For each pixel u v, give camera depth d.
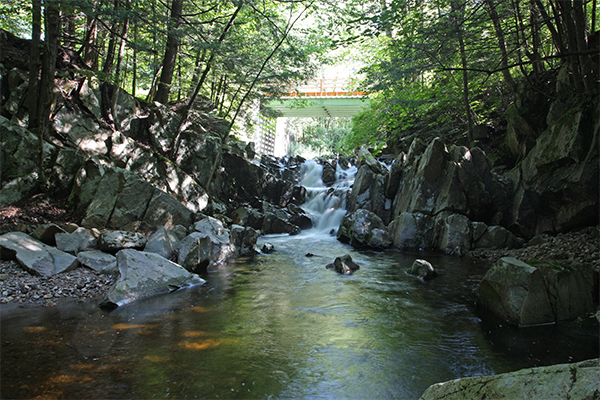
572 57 10.29
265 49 15.91
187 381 3.83
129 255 7.03
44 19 10.38
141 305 6.17
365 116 19.84
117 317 5.57
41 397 3.41
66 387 3.61
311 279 8.23
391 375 4.08
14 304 5.85
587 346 4.73
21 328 5.00
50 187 10.45
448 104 16.83
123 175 10.28
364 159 17.64
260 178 18.31
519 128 12.66
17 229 8.38
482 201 11.71
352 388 3.81
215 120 17.30
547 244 9.71
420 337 5.11
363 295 7.05
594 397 1.73
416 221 12.06
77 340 4.70
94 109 12.09
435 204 12.29
